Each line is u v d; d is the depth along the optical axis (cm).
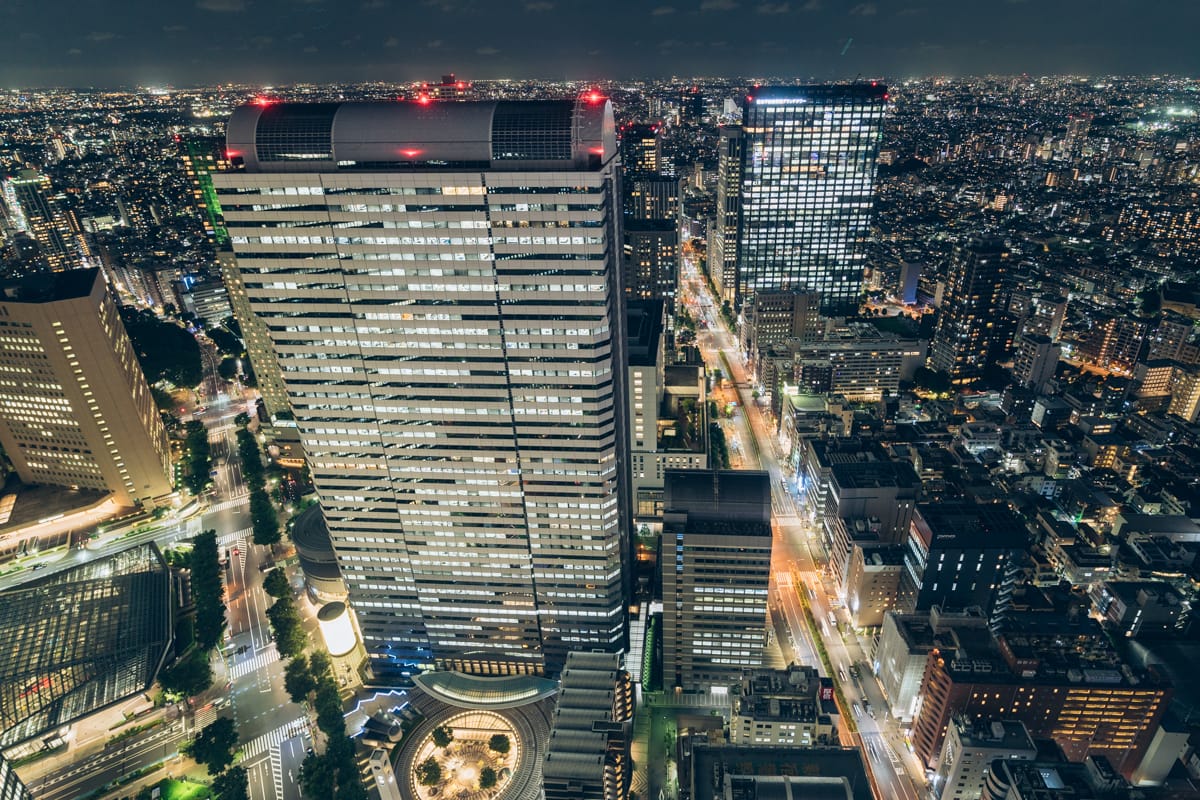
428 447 18725
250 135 15362
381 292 16625
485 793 18638
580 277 16025
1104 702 17975
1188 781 15725
